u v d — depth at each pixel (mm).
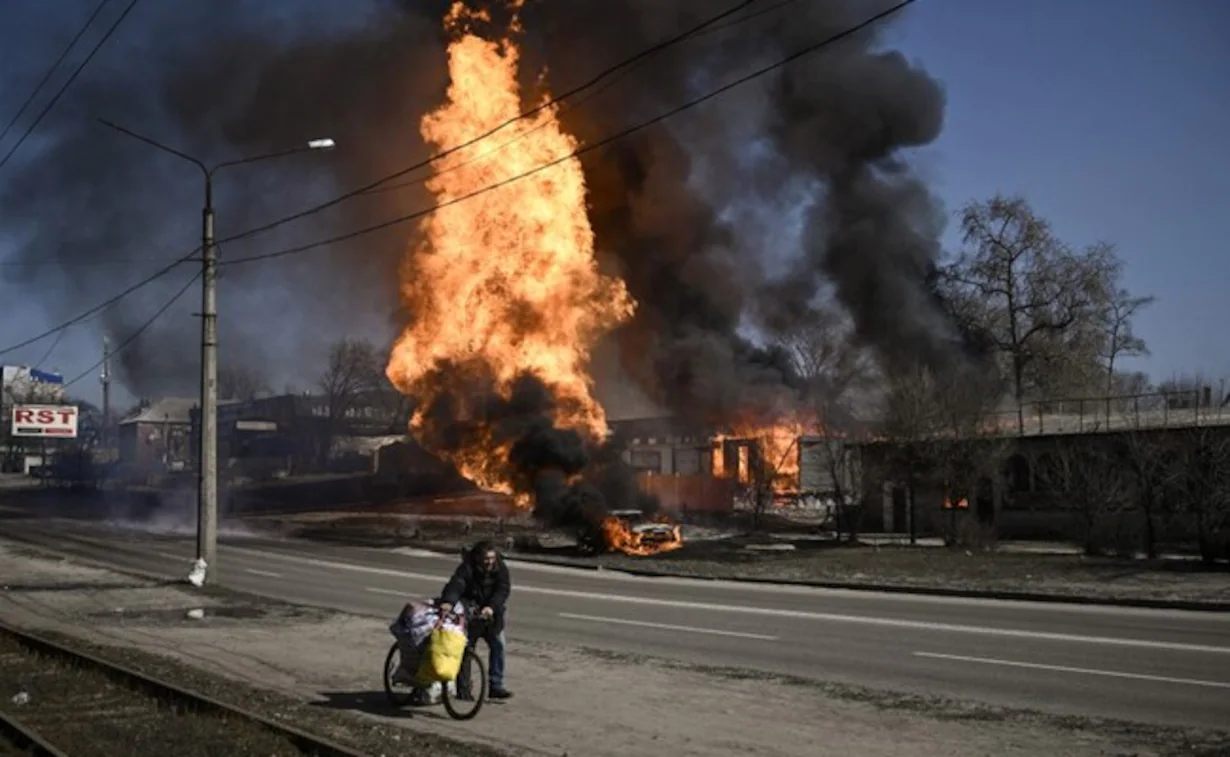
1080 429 39406
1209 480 30641
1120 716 11609
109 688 14102
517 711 12367
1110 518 35406
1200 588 24953
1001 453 37750
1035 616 20797
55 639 18891
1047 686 13359
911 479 38875
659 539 39344
